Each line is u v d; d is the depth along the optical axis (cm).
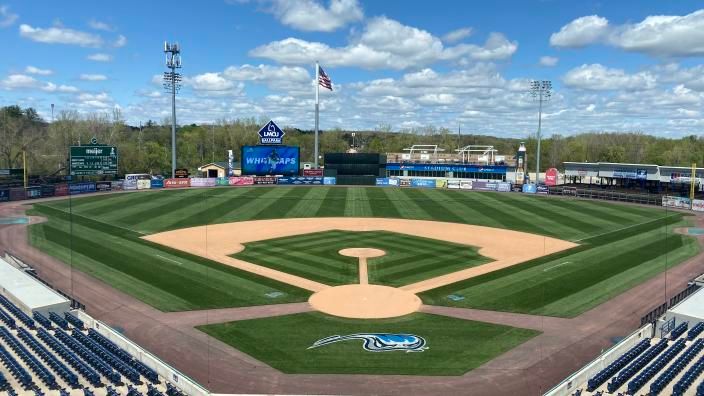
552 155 18212
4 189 7456
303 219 6119
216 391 2012
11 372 2111
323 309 2956
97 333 2486
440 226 5712
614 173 10356
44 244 4566
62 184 8569
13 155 10775
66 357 2220
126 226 5484
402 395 1994
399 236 5078
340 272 3719
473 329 2678
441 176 11081
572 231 5491
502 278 3616
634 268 3931
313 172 10706
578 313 2939
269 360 2294
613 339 2572
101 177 10794
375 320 2794
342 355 2350
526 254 4362
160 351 2384
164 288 3322
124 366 2127
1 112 15625
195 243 4662
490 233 5319
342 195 8612
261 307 2983
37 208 6738
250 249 4438
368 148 19525
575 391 1980
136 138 16512
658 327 2595
